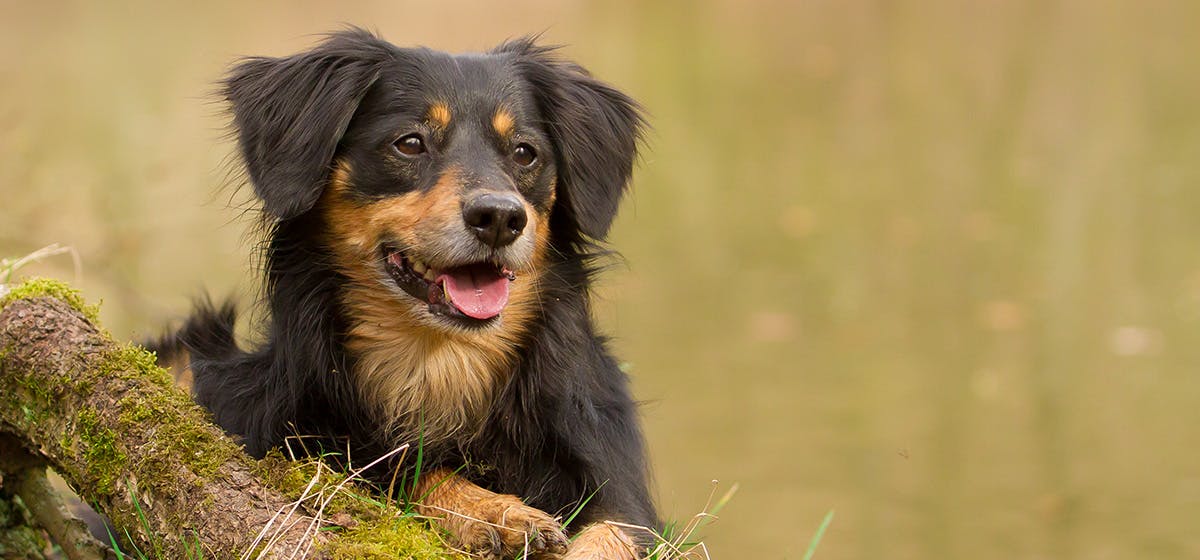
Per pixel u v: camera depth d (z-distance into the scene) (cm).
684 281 1652
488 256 537
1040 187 2075
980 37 3597
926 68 3194
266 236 575
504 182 549
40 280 534
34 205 1152
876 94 2942
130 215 1409
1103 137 2391
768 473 1111
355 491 479
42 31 3048
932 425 1215
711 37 3884
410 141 554
